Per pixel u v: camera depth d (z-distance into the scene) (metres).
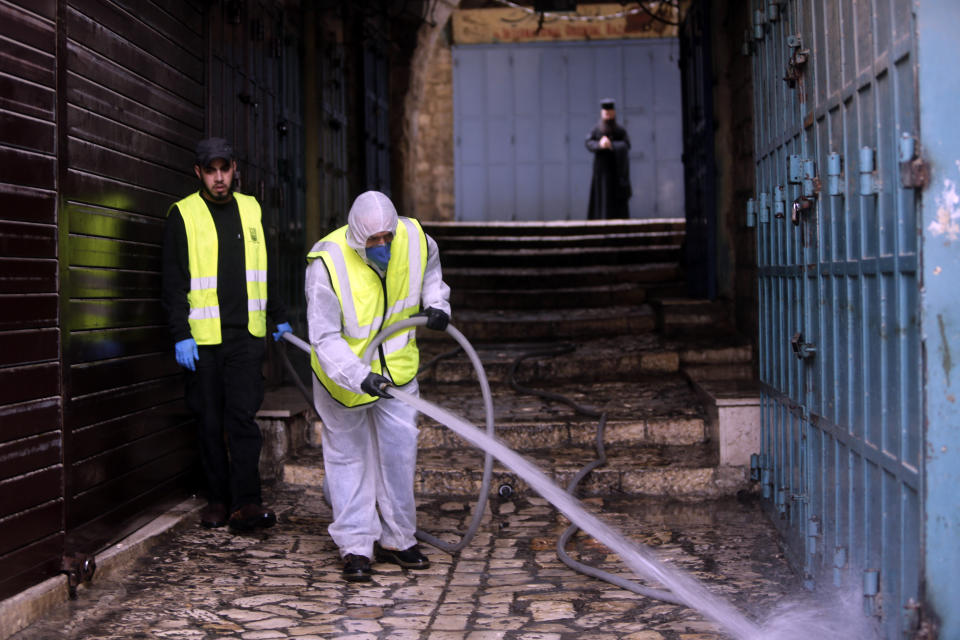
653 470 4.84
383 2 9.70
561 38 16.44
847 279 2.87
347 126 8.33
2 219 2.93
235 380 4.22
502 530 4.32
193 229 4.09
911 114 2.26
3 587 2.97
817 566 3.28
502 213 16.69
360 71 8.70
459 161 16.69
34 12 3.12
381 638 2.97
